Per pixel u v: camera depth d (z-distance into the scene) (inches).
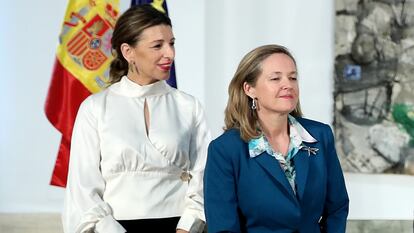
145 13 114.7
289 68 96.7
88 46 172.9
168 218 113.6
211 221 96.7
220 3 207.3
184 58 211.2
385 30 186.4
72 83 171.9
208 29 209.0
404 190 191.9
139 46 114.1
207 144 119.5
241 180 96.7
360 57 189.6
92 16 173.2
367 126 189.6
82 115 117.2
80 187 112.9
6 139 218.2
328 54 197.6
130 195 112.7
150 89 118.2
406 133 185.0
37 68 215.9
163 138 114.4
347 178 197.0
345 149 192.5
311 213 97.4
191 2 210.4
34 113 217.2
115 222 109.9
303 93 199.5
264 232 96.6
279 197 95.0
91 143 115.1
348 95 191.6
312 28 198.5
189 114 119.6
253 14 204.1
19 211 217.3
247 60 98.8
